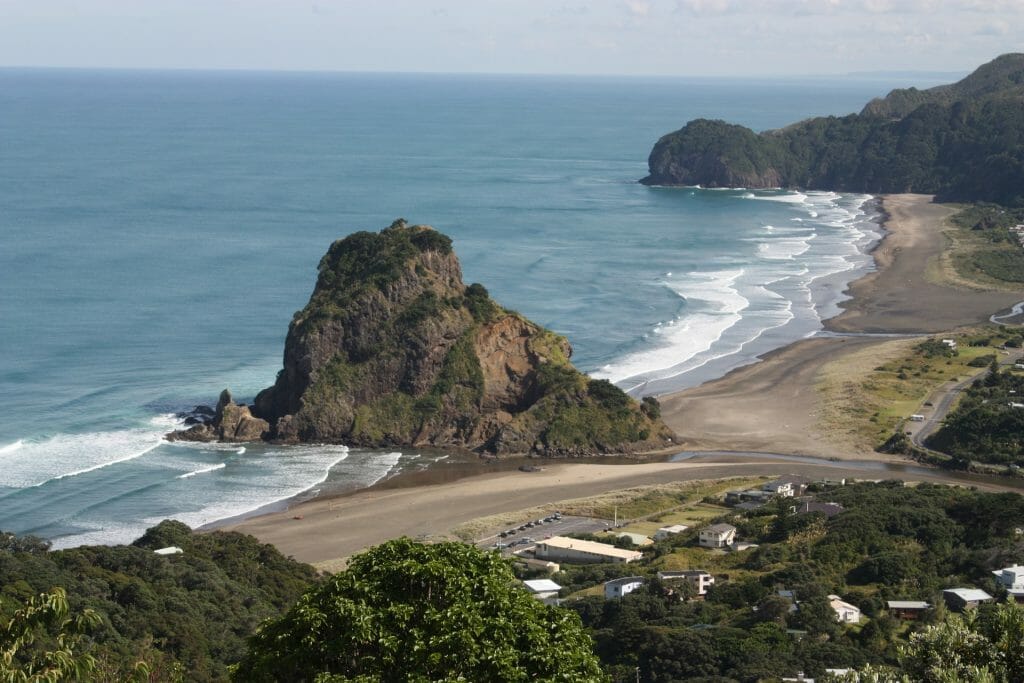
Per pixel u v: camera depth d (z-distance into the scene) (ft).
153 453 437.99
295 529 373.20
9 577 251.19
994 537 328.49
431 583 146.00
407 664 136.77
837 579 307.99
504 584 148.77
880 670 165.37
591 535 363.76
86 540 350.64
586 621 286.87
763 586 300.40
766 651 255.29
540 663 139.13
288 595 302.45
